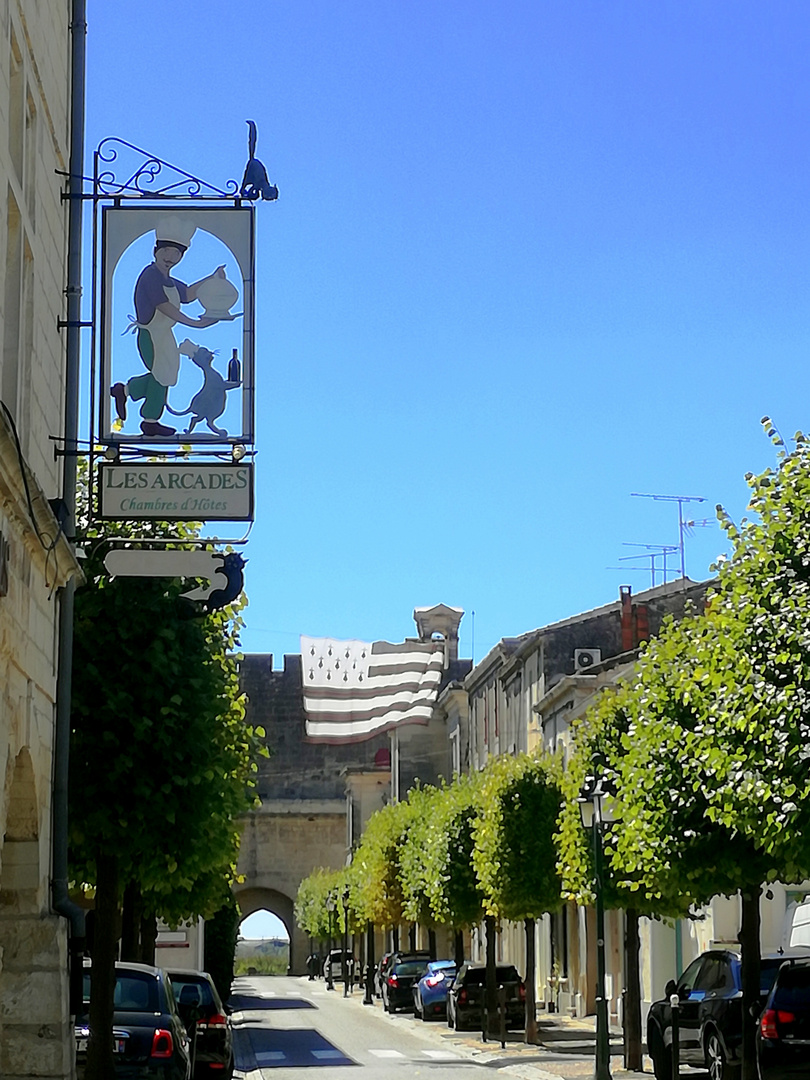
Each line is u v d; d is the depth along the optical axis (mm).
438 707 78188
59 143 14750
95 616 16641
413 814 57000
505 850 34594
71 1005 13688
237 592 12953
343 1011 52938
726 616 16281
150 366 12344
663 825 18562
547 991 47688
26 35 12641
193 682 16781
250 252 12562
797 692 15188
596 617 49094
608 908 24828
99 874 16891
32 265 13000
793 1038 17516
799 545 15758
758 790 15445
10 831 13195
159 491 12141
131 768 16547
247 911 98812
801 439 16328
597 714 26125
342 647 84438
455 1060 30438
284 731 91562
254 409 12336
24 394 12812
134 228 12539
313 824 90812
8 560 10938
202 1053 21328
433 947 52938
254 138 12680
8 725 11453
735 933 32125
